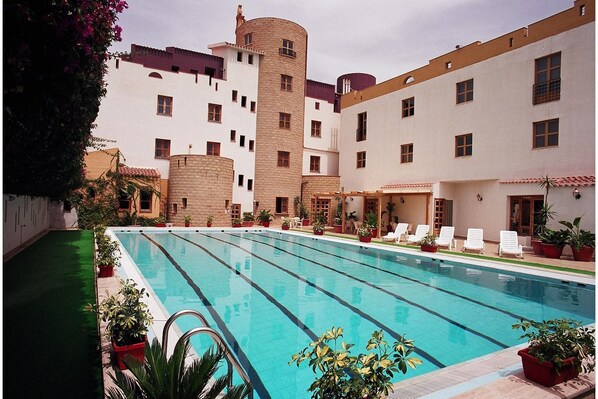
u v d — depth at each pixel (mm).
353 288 8648
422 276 10195
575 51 14203
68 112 5145
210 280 9102
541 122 15312
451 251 13953
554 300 7938
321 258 12992
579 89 14055
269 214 24609
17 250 10914
